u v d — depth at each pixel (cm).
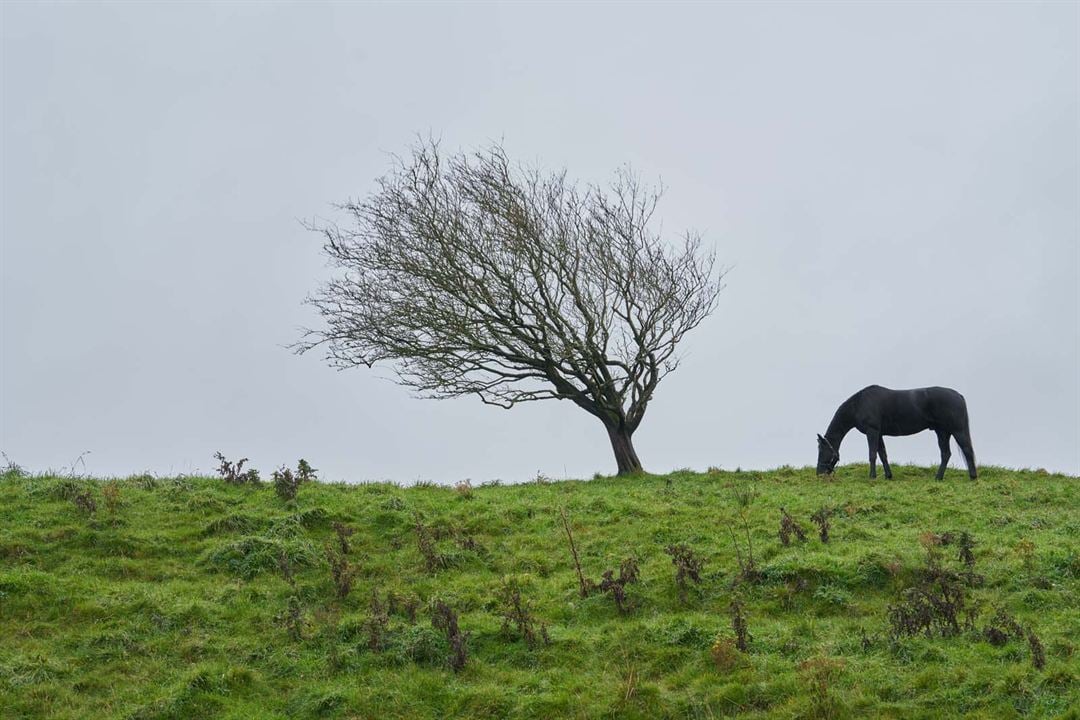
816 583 4394
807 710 3500
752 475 6869
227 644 4094
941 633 3941
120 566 4697
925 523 5288
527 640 4047
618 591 4294
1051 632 3888
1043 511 5462
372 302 7194
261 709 3700
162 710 3650
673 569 4641
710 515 5462
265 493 5681
